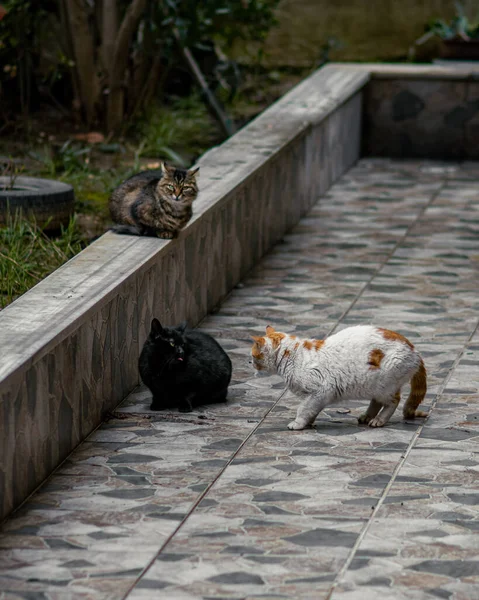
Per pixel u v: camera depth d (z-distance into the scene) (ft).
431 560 17.35
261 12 53.72
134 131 50.96
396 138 54.60
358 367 22.82
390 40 63.93
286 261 37.42
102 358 23.98
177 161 46.03
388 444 22.50
